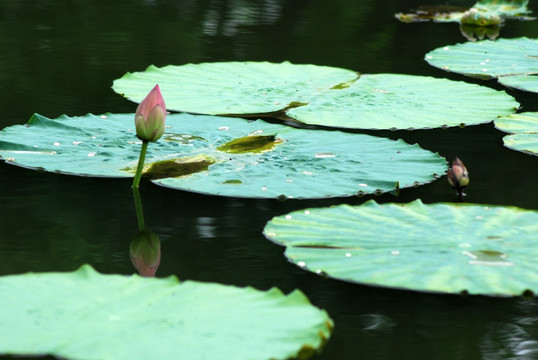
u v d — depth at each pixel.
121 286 2.95
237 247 3.84
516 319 3.22
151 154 4.98
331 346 2.95
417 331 3.09
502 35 10.04
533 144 5.36
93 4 11.36
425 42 9.48
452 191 4.68
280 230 3.71
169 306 2.79
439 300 3.38
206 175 4.61
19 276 2.99
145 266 3.58
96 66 7.77
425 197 4.55
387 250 3.47
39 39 8.93
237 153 5.04
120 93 6.42
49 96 6.62
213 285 2.99
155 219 4.18
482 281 3.16
